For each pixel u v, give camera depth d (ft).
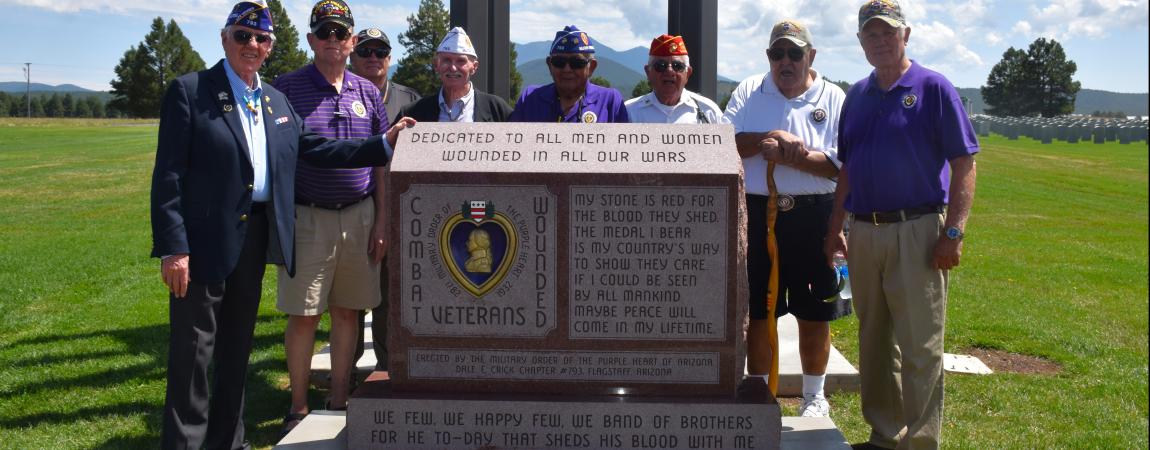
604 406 11.11
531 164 11.06
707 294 11.10
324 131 13.82
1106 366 18.51
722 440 11.14
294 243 12.80
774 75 13.84
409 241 11.20
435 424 11.25
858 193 12.24
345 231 13.98
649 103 14.44
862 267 12.36
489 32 18.94
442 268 11.22
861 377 13.19
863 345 12.92
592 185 10.99
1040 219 47.21
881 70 12.05
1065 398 16.29
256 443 14.05
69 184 61.57
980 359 19.12
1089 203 55.42
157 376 17.38
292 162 12.54
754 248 14.03
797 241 13.89
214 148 11.51
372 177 14.49
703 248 11.03
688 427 11.12
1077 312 23.90
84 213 46.32
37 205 49.80
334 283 14.34
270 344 20.10
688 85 18.37
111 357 18.72
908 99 11.74
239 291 12.27
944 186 11.98
